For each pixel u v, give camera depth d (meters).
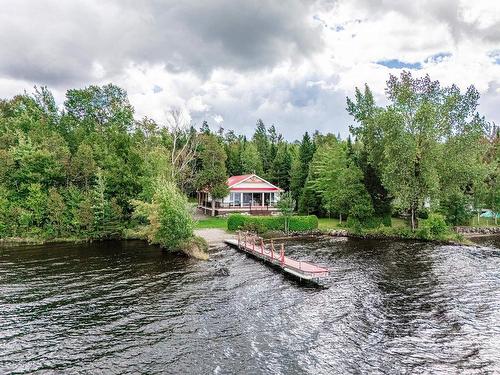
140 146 49.84
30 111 66.38
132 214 41.38
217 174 57.00
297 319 16.98
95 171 43.12
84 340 14.91
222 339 14.86
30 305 19.11
